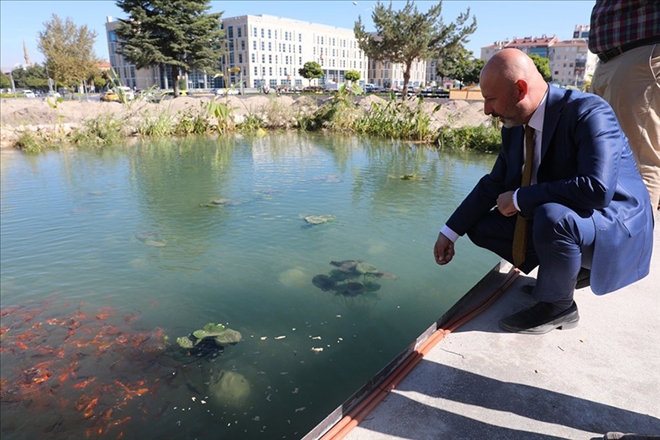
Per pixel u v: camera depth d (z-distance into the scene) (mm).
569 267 1463
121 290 3049
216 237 4020
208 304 2820
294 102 16531
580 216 1414
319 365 2174
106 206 5078
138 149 9758
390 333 2447
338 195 5441
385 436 1200
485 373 1456
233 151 9383
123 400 2002
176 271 3330
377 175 6680
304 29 66312
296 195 5457
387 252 3627
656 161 2631
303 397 1955
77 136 10570
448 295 2889
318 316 2637
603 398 1342
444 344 1623
